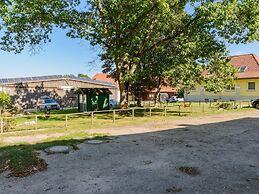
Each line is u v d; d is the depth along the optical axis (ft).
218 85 94.38
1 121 42.22
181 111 87.25
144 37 72.90
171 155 27.35
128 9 61.36
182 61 74.64
